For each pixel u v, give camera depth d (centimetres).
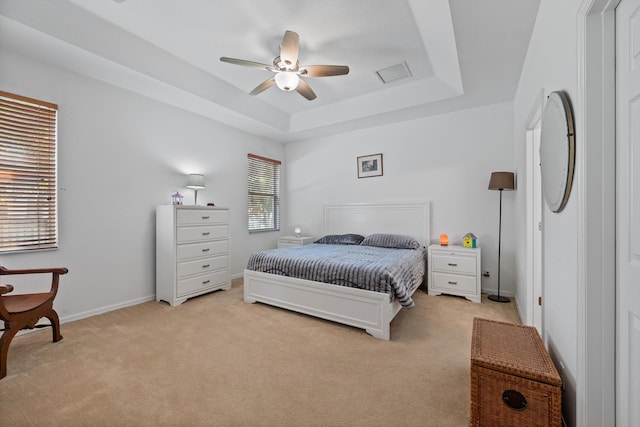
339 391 163
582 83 110
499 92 316
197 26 239
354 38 255
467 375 179
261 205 500
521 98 271
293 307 283
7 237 233
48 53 238
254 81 340
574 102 121
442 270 344
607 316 106
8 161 234
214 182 411
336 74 256
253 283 316
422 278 357
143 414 144
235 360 196
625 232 100
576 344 117
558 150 134
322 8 217
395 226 419
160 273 326
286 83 256
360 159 455
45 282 251
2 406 149
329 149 488
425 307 305
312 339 229
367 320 237
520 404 128
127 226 312
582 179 110
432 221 395
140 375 178
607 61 106
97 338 230
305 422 139
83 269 276
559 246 144
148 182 332
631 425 97
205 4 213
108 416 142
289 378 175
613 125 105
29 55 240
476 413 132
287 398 157
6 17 195
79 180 273
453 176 379
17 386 166
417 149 405
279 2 211
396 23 235
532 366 126
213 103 349
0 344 177
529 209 248
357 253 322
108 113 295
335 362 194
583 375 111
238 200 450
